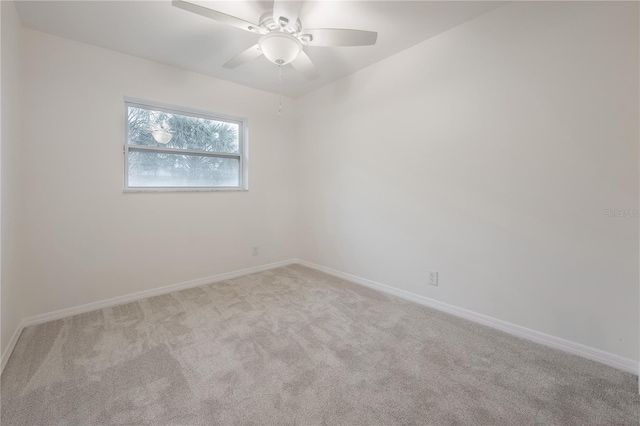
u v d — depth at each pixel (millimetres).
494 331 2104
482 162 2174
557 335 1876
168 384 1519
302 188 3904
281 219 3887
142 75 2713
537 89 1896
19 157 2107
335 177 3412
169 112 2984
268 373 1610
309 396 1431
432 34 2375
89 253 2479
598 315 1727
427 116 2496
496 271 2137
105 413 1322
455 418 1295
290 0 1559
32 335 2039
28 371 1626
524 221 1989
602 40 1660
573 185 1784
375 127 2932
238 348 1865
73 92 2375
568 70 1776
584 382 1540
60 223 2342
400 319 2295
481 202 2193
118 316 2357
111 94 2555
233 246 3424
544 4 1850
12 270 1953
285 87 3510
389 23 2203
